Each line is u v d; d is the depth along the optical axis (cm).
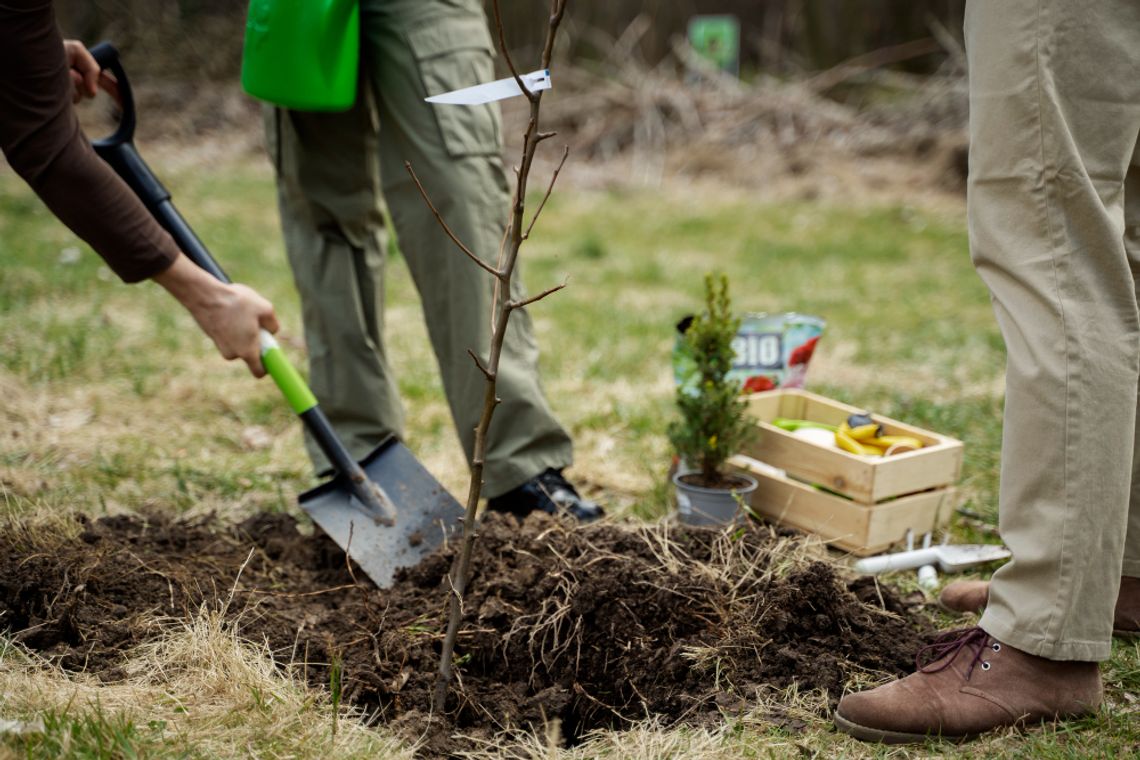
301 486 324
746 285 612
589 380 430
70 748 168
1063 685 188
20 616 217
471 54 260
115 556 233
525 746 188
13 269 553
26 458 329
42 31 205
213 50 1134
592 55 1132
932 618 240
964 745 188
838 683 205
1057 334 178
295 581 247
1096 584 181
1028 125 179
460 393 268
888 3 1085
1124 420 179
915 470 278
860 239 746
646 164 970
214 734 179
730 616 220
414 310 543
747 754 184
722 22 1066
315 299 284
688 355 289
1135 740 186
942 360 461
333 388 287
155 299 523
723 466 292
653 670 212
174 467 330
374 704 204
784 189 918
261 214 759
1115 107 180
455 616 198
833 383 428
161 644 207
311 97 248
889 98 1061
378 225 289
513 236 173
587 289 598
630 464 342
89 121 1004
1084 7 176
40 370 406
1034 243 182
